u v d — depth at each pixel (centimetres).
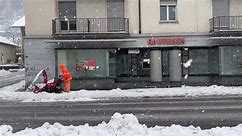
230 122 1151
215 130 905
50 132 921
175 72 3048
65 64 2967
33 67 2939
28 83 2927
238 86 2823
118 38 2975
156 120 1215
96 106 1666
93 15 3005
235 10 3019
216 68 3102
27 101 1978
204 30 3011
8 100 2045
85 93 2267
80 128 970
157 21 3003
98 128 964
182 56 3133
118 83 3080
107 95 2191
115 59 3033
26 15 2950
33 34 2947
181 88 2545
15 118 1334
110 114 1388
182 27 3012
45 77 2450
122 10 3014
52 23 2945
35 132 934
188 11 3017
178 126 975
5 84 3419
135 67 3145
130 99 2008
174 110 1470
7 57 7931
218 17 2973
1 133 941
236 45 3017
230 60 3025
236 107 1534
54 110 1544
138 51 3055
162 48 3066
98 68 2994
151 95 2170
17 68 6844
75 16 2998
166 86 2845
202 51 3123
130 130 921
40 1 2958
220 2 3014
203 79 3122
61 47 2959
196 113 1369
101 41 2975
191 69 3131
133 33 2997
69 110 1531
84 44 2973
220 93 2220
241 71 3022
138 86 2888
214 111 1417
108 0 2998
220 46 3019
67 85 2381
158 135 867
